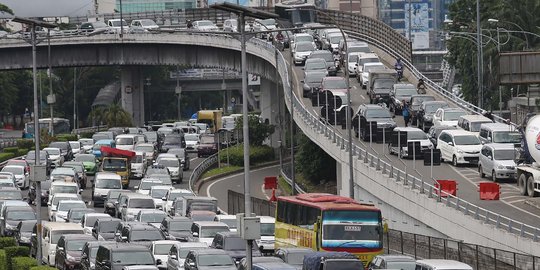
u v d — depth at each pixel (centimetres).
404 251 9556
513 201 10844
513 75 12419
